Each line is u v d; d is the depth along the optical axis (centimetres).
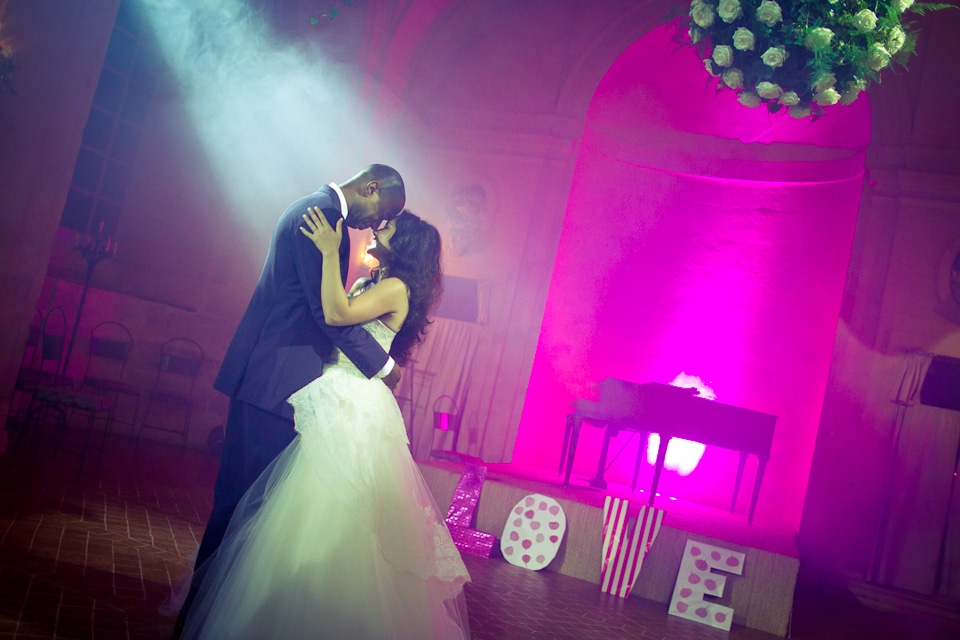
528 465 968
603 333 1035
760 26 338
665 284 1035
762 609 591
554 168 980
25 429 661
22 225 546
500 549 648
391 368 280
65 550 382
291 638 241
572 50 991
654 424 686
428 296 298
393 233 298
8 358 559
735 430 702
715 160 1038
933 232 841
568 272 1039
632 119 1052
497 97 1014
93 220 864
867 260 857
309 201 273
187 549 438
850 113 952
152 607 329
